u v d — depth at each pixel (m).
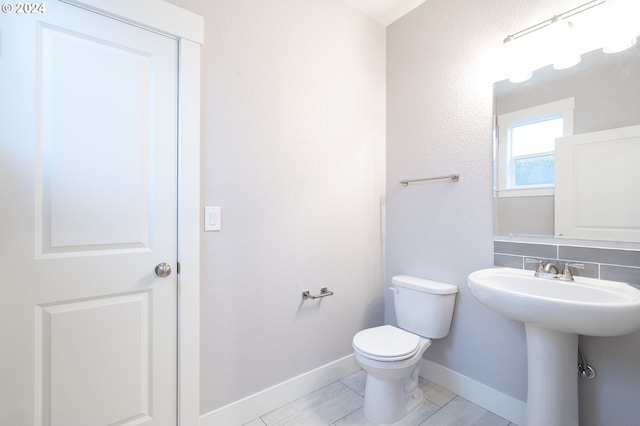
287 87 1.65
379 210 2.14
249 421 1.50
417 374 1.73
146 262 1.22
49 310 1.05
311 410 1.59
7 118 0.98
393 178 2.12
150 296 1.24
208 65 1.38
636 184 1.18
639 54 1.17
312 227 1.77
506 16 1.54
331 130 1.86
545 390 1.21
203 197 1.37
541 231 1.42
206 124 1.37
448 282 1.79
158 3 1.23
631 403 1.19
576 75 1.32
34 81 1.02
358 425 1.47
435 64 1.86
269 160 1.59
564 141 1.36
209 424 1.38
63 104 1.06
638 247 1.17
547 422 1.20
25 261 1.00
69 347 1.08
